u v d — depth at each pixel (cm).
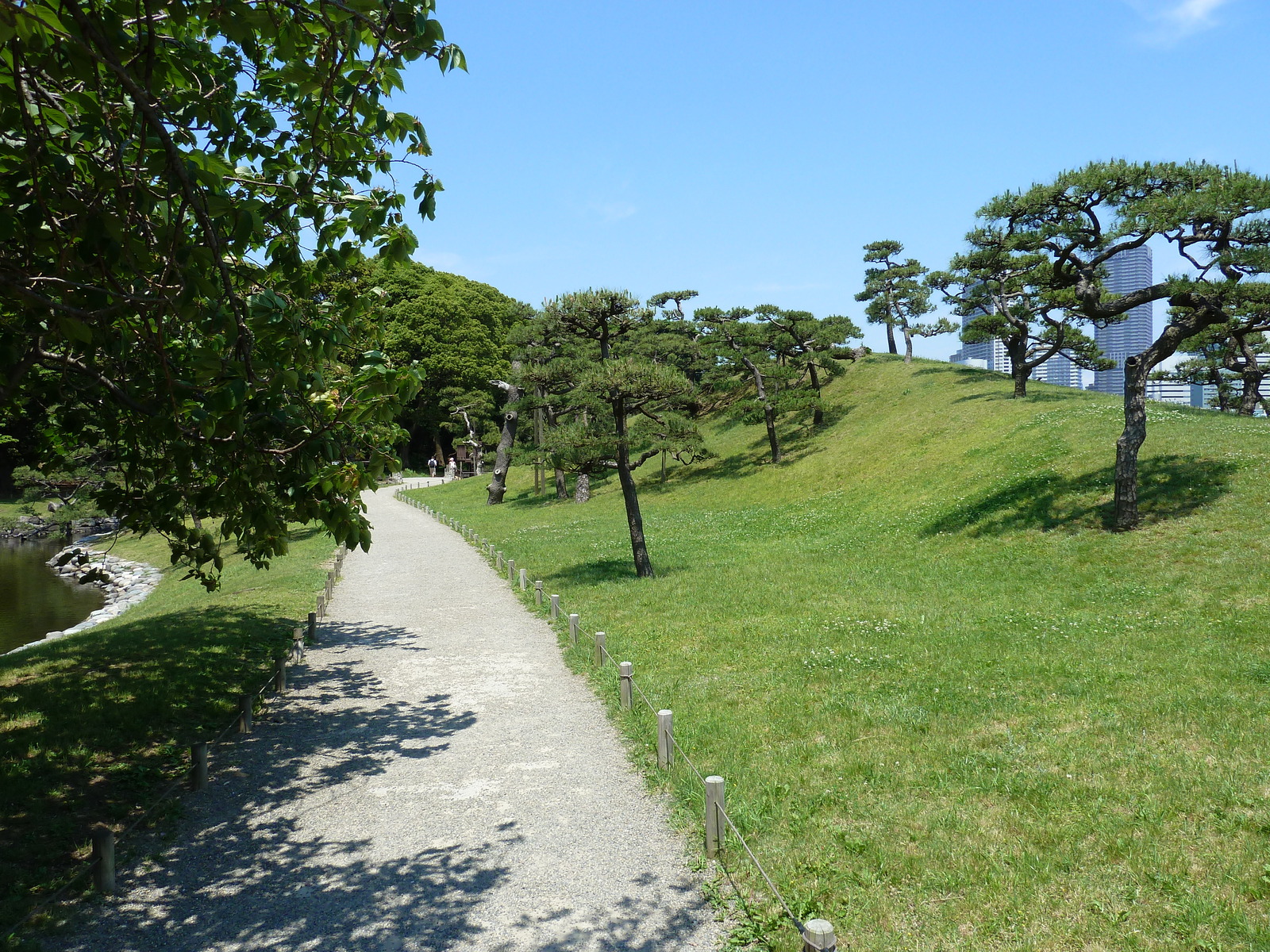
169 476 953
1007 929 668
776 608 1933
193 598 2661
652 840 875
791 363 5184
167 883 813
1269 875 716
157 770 1088
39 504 6147
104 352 844
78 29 595
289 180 784
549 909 747
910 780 959
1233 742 998
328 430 784
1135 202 2123
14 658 1695
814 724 1161
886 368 5850
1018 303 4444
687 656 1571
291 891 793
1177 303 2161
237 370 711
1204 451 2619
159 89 676
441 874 819
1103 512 2353
